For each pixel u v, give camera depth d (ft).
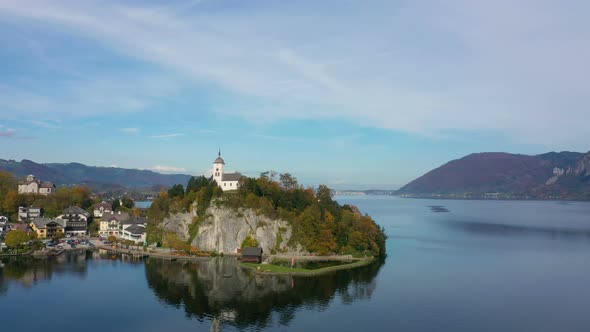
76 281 536.42
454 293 505.66
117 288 506.48
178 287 510.99
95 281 536.83
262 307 443.32
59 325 391.45
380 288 520.01
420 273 602.03
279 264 641.40
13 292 488.02
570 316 433.07
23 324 393.09
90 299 465.06
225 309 437.58
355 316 420.36
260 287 514.68
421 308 448.24
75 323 396.37
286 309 437.99
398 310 440.04
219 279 549.95
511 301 479.41
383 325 398.21
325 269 604.90
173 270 599.57
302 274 578.25
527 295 504.02
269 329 385.29
